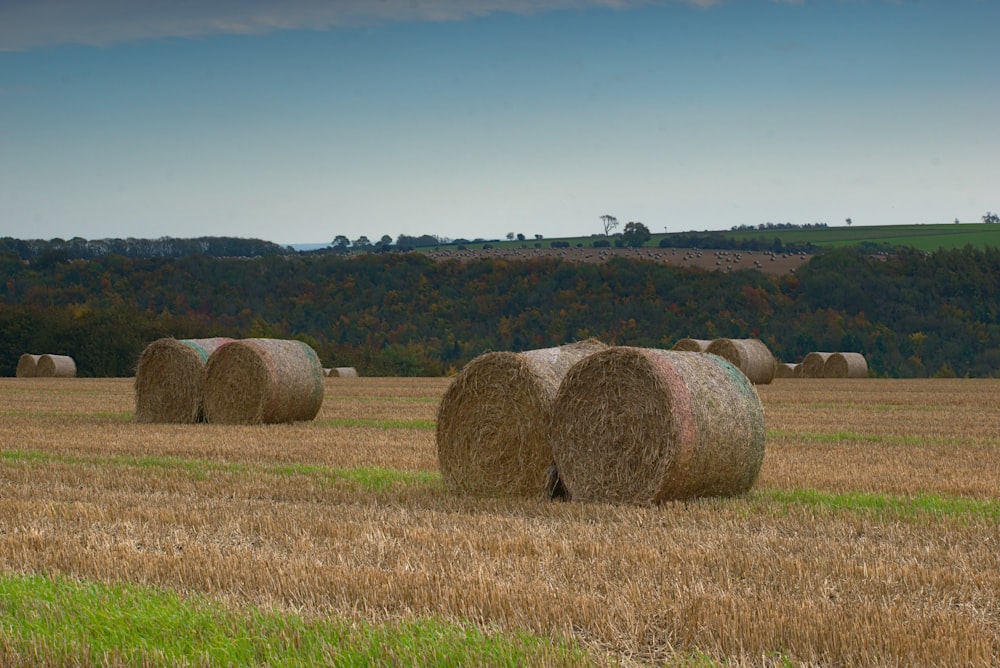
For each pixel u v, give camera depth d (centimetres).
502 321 15375
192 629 1274
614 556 1686
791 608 1329
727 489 2386
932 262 15912
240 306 16350
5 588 1465
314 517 2059
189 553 1703
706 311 15138
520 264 16612
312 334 15525
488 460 2558
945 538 1847
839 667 1160
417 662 1141
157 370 4447
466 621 1308
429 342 14950
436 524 2005
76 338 13575
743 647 1219
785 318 15100
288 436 3762
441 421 2614
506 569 1577
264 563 1608
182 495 2392
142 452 3247
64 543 1798
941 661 1135
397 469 2883
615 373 2367
